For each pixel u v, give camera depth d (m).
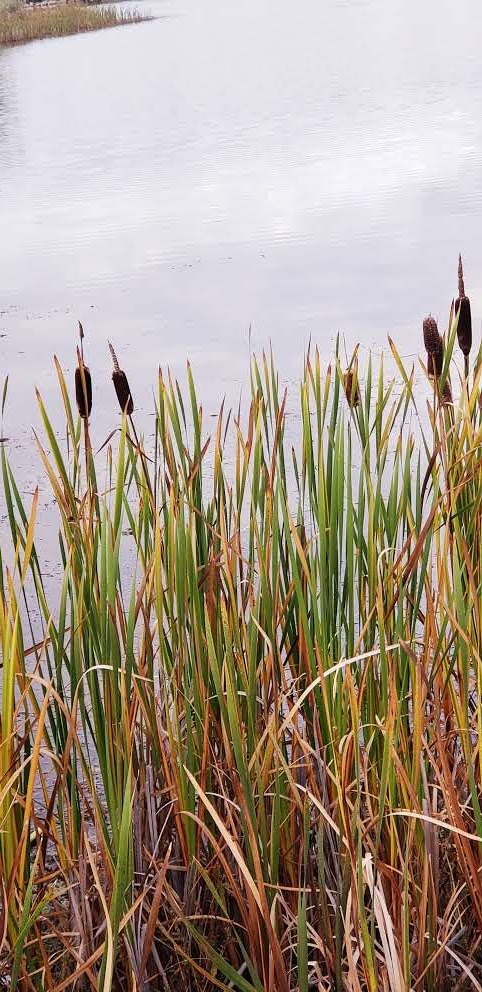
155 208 13.80
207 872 2.30
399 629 2.29
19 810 2.31
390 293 9.30
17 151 19.42
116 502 2.33
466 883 2.35
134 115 22.73
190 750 2.31
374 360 7.41
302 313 8.91
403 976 1.98
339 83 25.17
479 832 2.13
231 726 2.07
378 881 2.04
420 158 15.52
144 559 2.58
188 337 8.50
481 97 21.20
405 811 2.07
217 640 2.44
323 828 2.32
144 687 2.42
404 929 1.95
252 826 2.07
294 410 6.47
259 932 2.16
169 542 2.47
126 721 2.14
